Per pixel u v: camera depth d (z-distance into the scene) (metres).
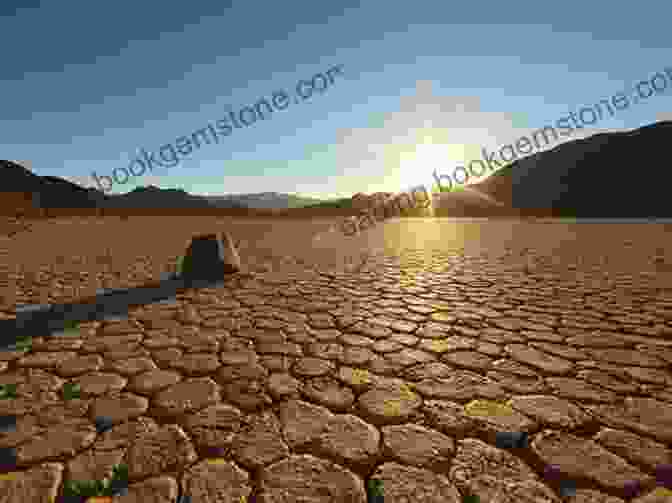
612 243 9.24
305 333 2.87
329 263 6.72
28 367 2.24
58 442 1.49
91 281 4.96
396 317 3.29
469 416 1.67
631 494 1.20
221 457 1.40
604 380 2.01
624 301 3.75
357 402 1.80
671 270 5.48
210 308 3.63
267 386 1.98
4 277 5.20
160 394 1.89
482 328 2.94
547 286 4.51
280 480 1.27
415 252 8.34
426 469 1.33
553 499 1.18
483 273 5.50
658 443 1.46
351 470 1.33
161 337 2.78
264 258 7.46
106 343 2.66
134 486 1.25
